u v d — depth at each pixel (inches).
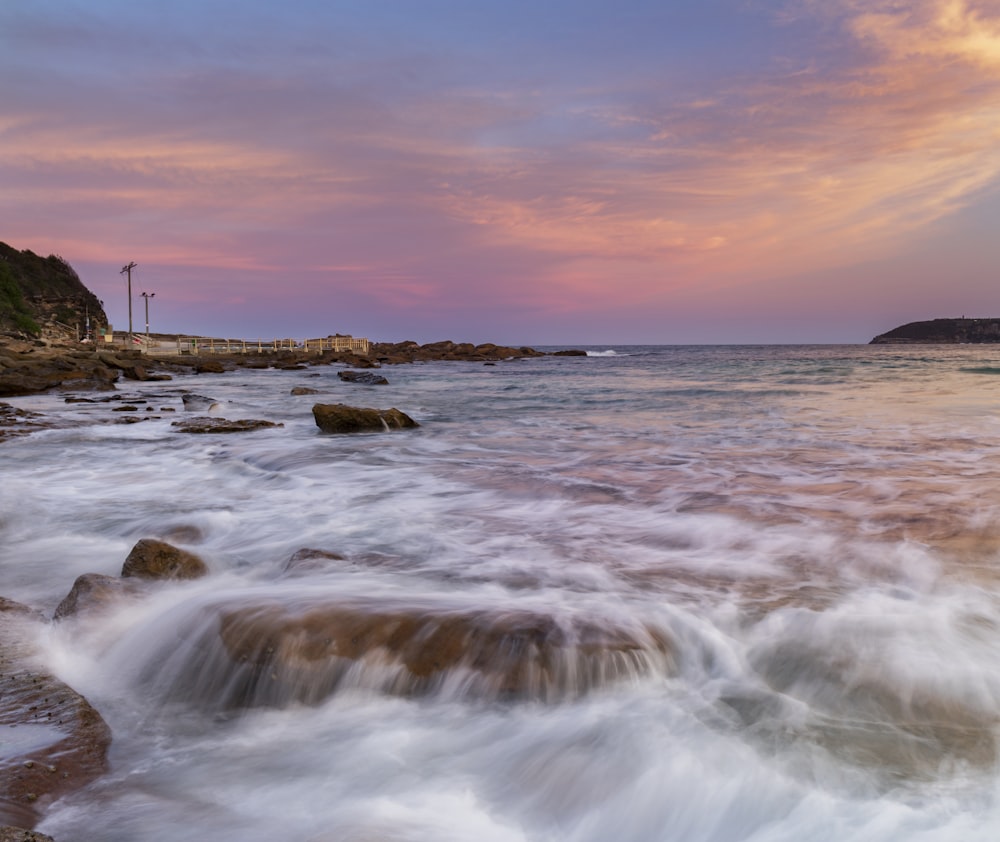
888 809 120.0
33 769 128.8
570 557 256.7
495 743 144.8
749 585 222.8
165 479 438.0
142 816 120.6
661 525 301.7
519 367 2452.0
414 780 133.9
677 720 149.2
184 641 175.6
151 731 151.7
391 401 1041.5
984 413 730.8
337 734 149.4
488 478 417.1
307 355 2849.4
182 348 2955.2
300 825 119.8
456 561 251.1
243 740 147.9
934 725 144.9
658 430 654.5
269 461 492.7
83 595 202.7
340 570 231.8
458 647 165.9
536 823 123.8
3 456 523.8
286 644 165.3
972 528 278.5
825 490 360.2
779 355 3526.1
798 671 166.9
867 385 1211.9
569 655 162.9
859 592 215.0
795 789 126.3
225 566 250.8
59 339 3577.8
